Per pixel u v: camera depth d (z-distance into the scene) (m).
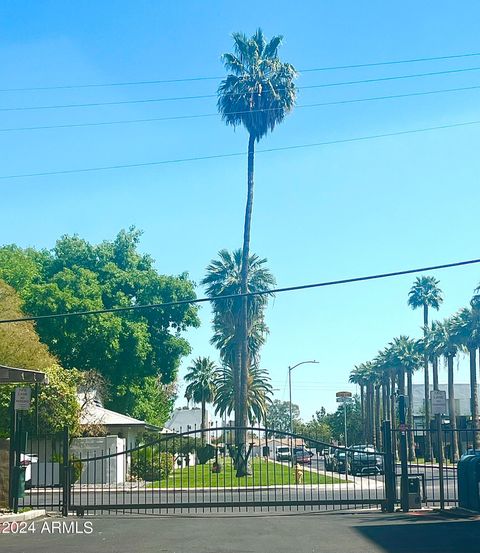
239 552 14.09
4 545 15.34
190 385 105.06
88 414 42.00
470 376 66.50
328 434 131.38
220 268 59.00
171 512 23.88
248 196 48.16
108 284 60.19
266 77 47.31
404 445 22.27
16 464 21.34
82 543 15.55
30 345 38.12
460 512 20.47
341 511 22.31
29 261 61.31
